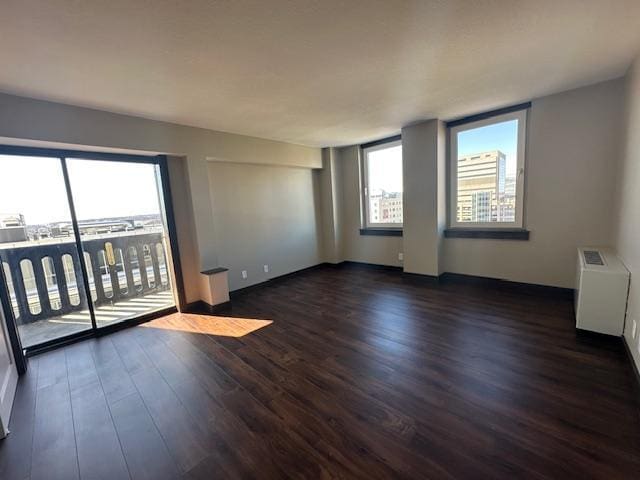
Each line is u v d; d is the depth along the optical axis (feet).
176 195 11.66
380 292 13.01
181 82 7.38
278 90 8.26
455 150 13.01
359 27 5.48
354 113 10.79
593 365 6.73
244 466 4.68
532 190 10.98
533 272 11.39
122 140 9.53
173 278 11.84
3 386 6.38
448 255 13.80
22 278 9.03
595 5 5.11
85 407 6.38
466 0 4.84
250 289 14.44
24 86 7.05
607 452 4.50
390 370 7.07
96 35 5.22
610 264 7.84
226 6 4.65
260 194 14.74
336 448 4.92
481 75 8.03
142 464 4.85
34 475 4.77
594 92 9.31
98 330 10.10
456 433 5.06
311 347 8.48
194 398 6.48
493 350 7.65
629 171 7.50
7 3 4.20
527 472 4.26
